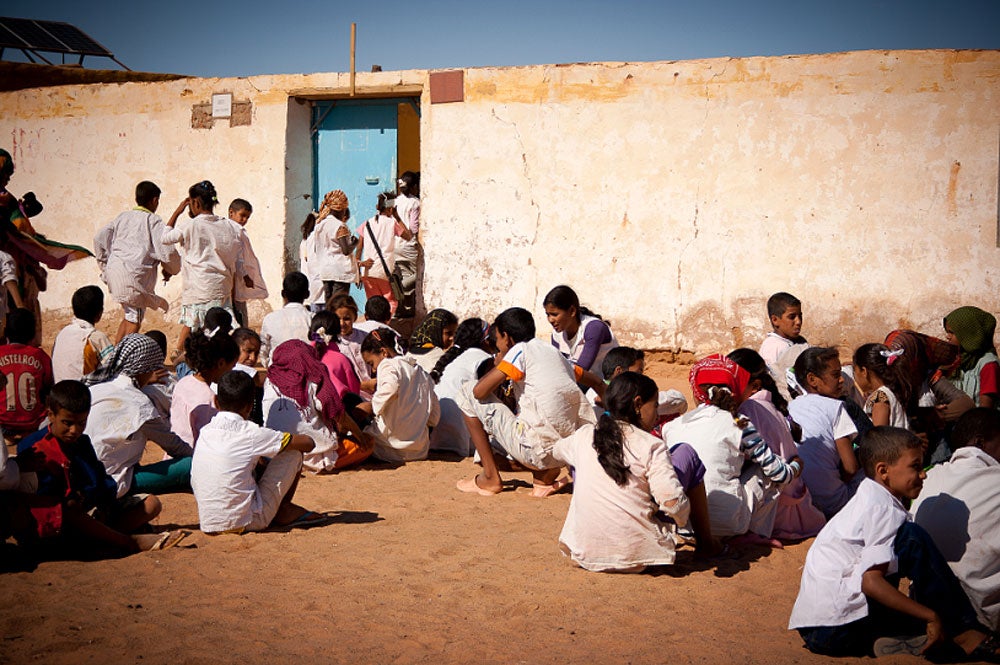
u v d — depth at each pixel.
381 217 12.64
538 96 12.21
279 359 7.39
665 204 11.95
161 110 13.52
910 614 3.93
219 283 10.05
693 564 5.31
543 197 12.27
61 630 4.22
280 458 5.89
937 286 11.28
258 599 4.66
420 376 7.83
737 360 5.77
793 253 11.63
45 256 9.88
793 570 5.25
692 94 11.80
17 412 7.16
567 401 6.52
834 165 11.47
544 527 5.97
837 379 6.02
